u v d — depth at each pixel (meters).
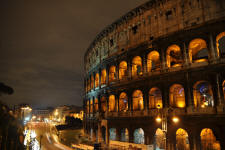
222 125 31.12
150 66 43.91
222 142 30.80
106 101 53.50
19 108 29.44
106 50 56.94
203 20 35.62
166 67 39.41
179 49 40.94
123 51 49.31
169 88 38.50
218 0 34.81
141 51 44.78
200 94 38.84
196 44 41.50
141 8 46.25
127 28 49.91
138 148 36.25
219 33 33.94
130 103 45.62
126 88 47.41
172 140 36.34
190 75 35.91
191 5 37.81
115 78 56.00
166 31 40.59
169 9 41.03
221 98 31.97
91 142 56.12
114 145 42.47
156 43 41.56
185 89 36.19
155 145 39.78
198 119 33.75
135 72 48.69
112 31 55.06
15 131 24.36
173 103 39.78
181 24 38.47
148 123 40.72
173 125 36.50
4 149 20.06
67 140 68.44
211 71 33.72
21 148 27.39
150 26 43.94
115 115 49.09
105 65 55.97
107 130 50.81
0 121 19.64
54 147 59.19
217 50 33.91
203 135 34.59
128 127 44.81
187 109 35.22
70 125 113.88
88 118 66.56
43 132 96.62
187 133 34.75
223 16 33.69
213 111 32.38
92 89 64.62
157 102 43.25
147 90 42.25
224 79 32.38
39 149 40.09
